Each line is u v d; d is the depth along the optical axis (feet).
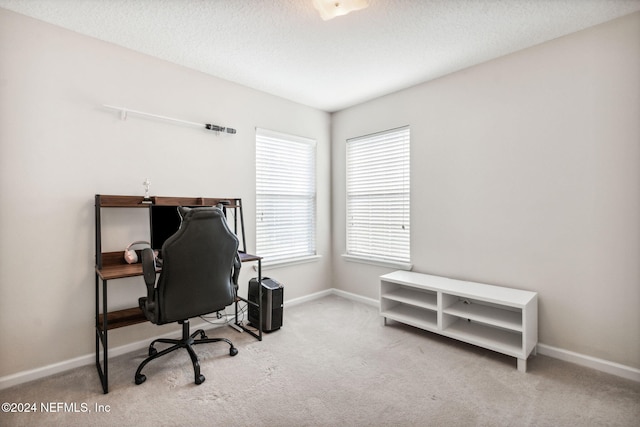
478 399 5.79
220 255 6.59
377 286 11.34
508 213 8.07
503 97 8.09
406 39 7.29
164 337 8.36
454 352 7.67
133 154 7.79
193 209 6.13
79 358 7.06
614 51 6.51
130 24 6.67
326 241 12.78
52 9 6.14
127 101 7.69
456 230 9.11
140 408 5.57
